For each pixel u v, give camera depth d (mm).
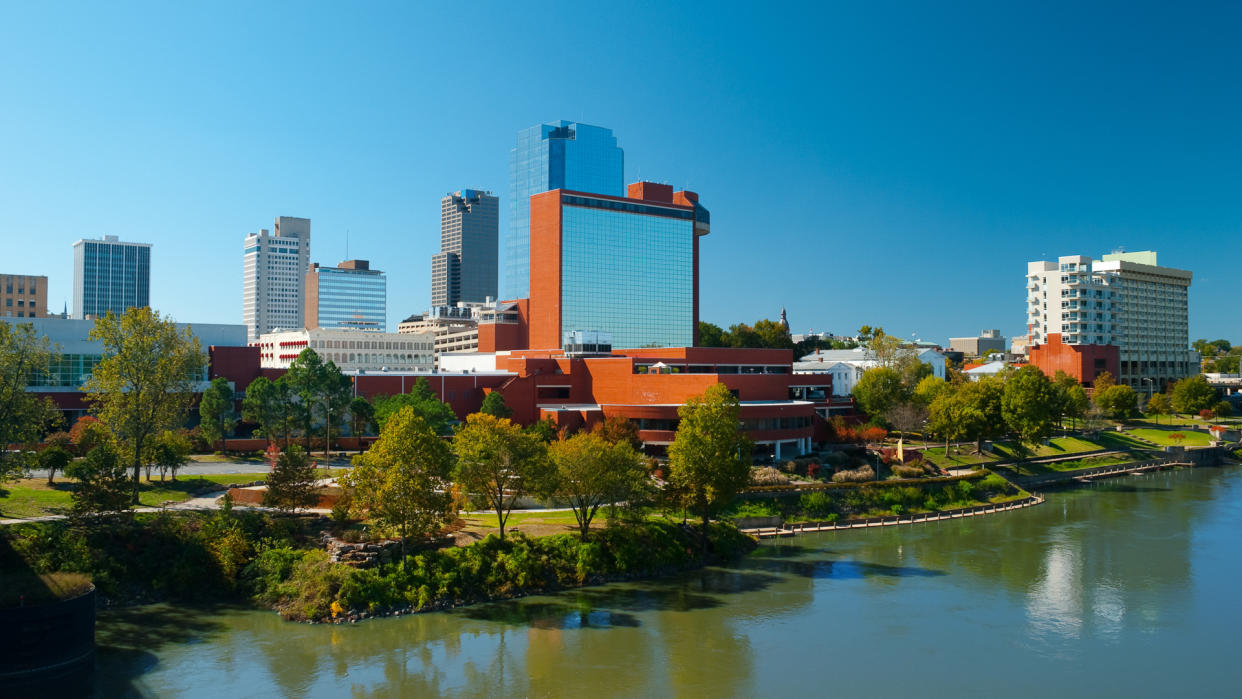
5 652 58656
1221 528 115125
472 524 93812
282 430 134500
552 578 85000
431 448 81938
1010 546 104562
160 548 81000
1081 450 180375
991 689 62031
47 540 77062
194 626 72625
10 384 85875
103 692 60312
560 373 162000
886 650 69250
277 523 86562
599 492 89125
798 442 143375
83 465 81250
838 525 115250
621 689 61688
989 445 167000
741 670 65062
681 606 79875
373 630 72688
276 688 61219
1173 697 60719
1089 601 81938
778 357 175875
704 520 97250
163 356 100500
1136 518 122938
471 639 71000
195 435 129500
